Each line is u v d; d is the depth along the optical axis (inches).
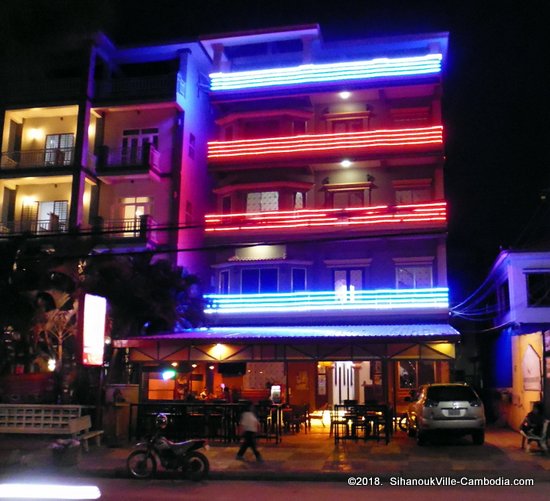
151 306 946.7
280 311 1138.0
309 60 1226.6
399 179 1162.0
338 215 1140.5
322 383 1157.1
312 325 1118.4
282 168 1191.6
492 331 1162.0
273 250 1160.8
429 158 1136.8
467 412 744.3
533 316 992.2
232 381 1162.0
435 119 1169.4
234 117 1229.1
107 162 1217.4
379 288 1118.4
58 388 853.8
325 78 1185.4
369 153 1147.3
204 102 1349.7
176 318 999.0
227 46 1295.5
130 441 816.9
